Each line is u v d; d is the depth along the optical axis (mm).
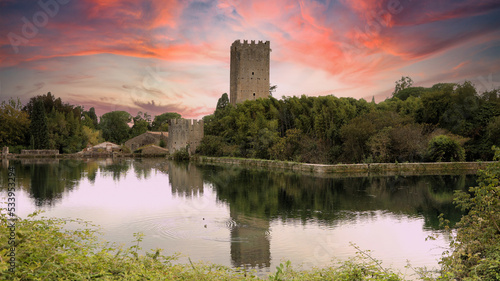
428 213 20062
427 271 11039
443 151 44000
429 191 27906
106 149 87750
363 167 41625
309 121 58125
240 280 8664
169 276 7730
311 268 11359
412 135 45375
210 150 70188
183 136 76312
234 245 14047
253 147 60719
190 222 17766
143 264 8188
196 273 8539
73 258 7195
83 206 21719
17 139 81562
